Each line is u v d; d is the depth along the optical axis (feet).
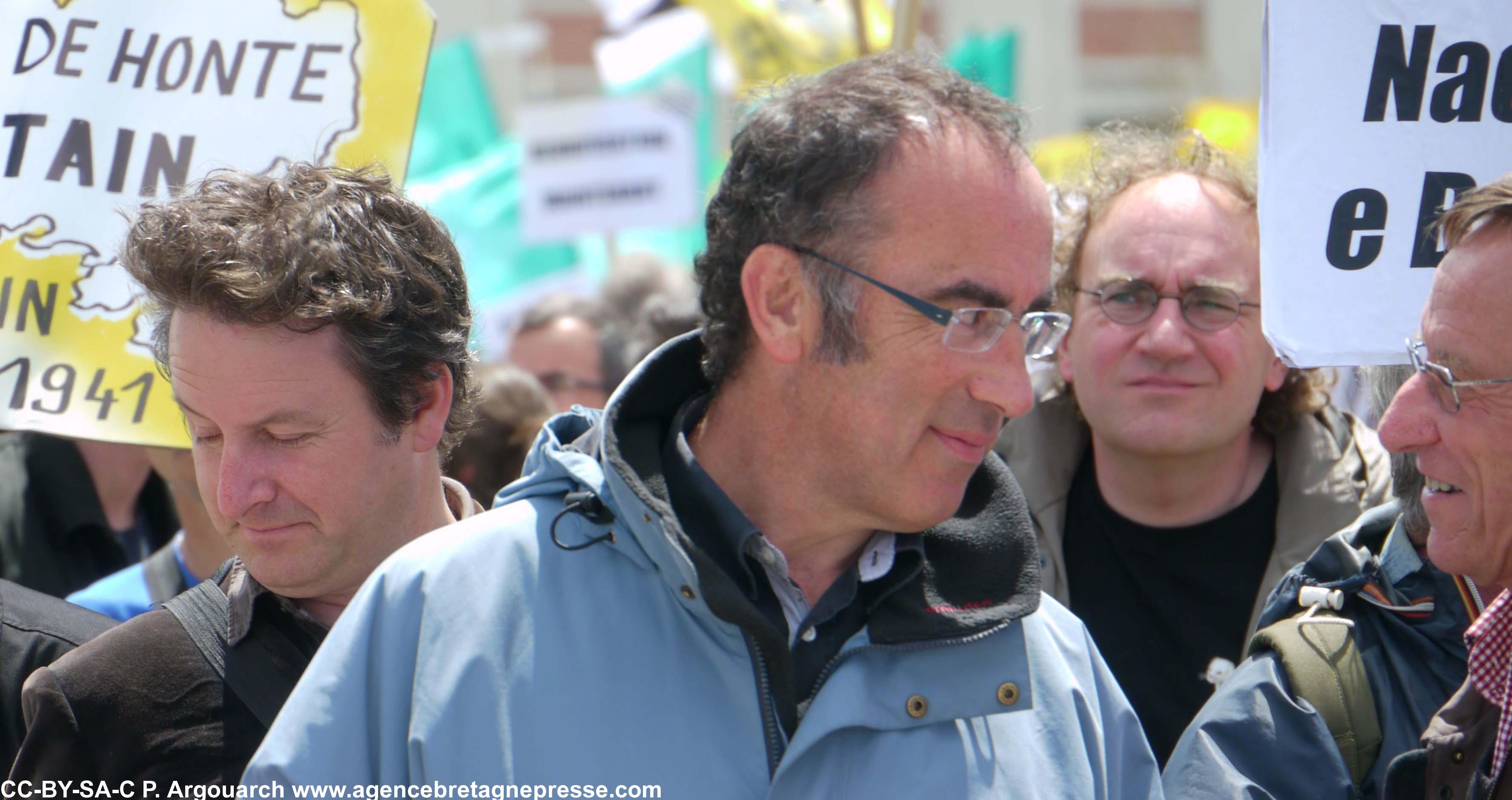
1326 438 16.90
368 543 11.21
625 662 9.68
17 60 15.25
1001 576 10.20
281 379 10.57
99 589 17.81
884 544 10.36
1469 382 10.09
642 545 9.84
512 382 21.81
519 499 10.53
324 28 15.17
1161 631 16.60
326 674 9.72
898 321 9.43
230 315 10.46
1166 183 16.89
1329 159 12.51
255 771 9.46
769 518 10.23
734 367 10.35
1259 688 11.61
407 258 11.18
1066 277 17.76
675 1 57.72
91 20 15.29
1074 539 17.42
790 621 10.15
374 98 15.06
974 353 9.45
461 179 49.29
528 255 49.98
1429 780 10.61
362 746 9.59
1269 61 12.56
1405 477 12.03
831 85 9.91
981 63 49.44
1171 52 80.18
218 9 15.28
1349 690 11.52
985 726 10.04
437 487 12.09
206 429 11.01
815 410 9.81
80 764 10.54
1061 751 10.17
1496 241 10.11
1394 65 12.57
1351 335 12.41
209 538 17.44
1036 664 10.48
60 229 14.92
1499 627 10.45
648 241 53.42
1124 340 16.35
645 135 45.62
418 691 9.54
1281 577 15.52
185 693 10.80
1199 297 16.10
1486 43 12.58
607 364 31.12
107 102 15.16
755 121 10.21
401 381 11.10
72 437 14.58
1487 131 12.60
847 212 9.52
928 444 9.66
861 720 9.57
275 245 10.52
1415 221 12.52
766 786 9.48
